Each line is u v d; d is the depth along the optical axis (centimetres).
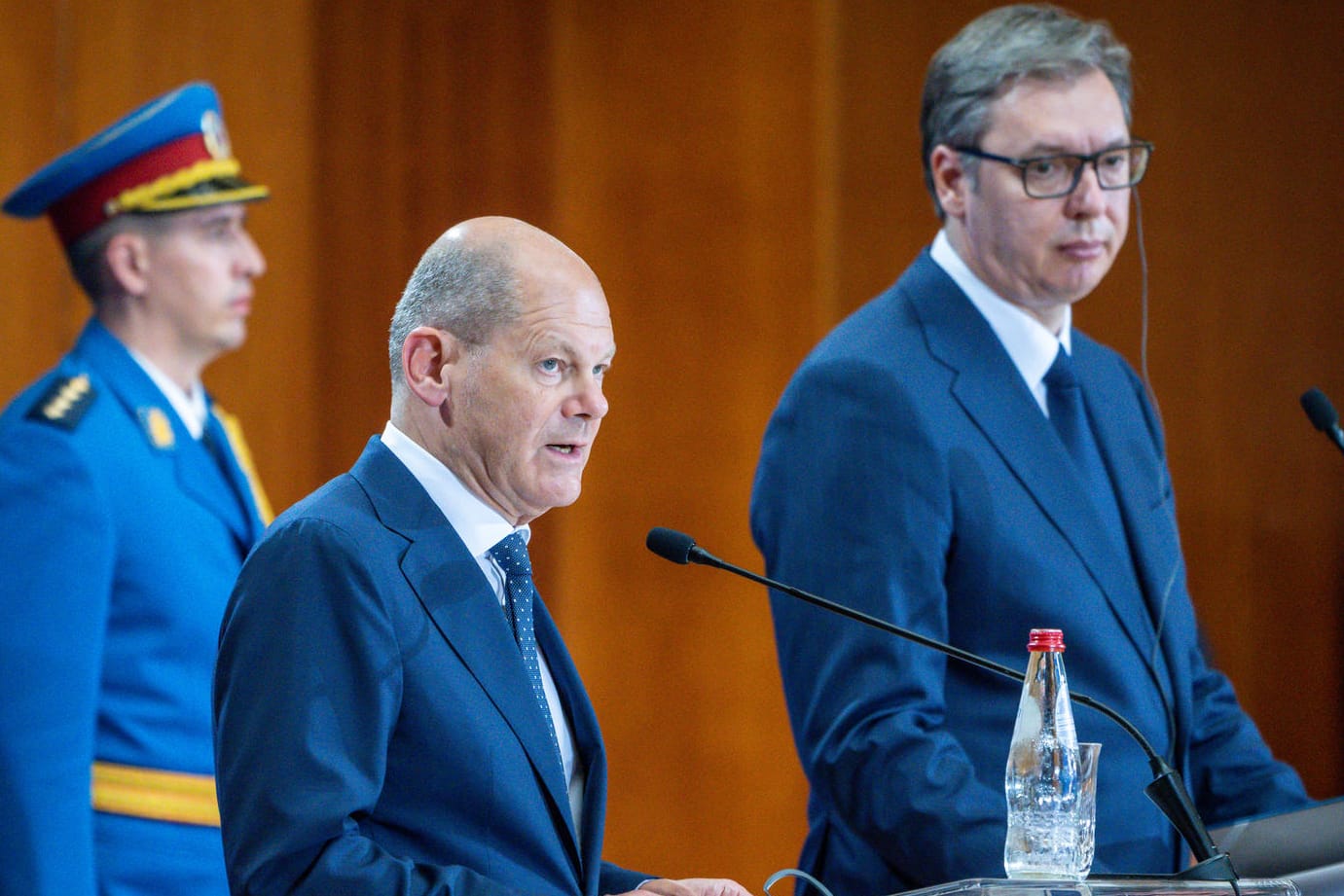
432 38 1798
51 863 968
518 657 657
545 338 656
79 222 1148
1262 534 1805
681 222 1842
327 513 644
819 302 1836
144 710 1033
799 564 832
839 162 1839
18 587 1001
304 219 1753
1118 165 874
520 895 597
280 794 588
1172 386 1809
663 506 1844
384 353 1770
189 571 1064
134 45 1667
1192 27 1811
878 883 813
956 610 827
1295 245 1800
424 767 627
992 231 874
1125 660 839
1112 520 886
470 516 670
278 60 1742
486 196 1802
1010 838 648
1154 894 591
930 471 824
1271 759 927
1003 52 871
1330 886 633
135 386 1114
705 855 1820
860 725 785
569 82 1827
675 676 1834
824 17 1839
